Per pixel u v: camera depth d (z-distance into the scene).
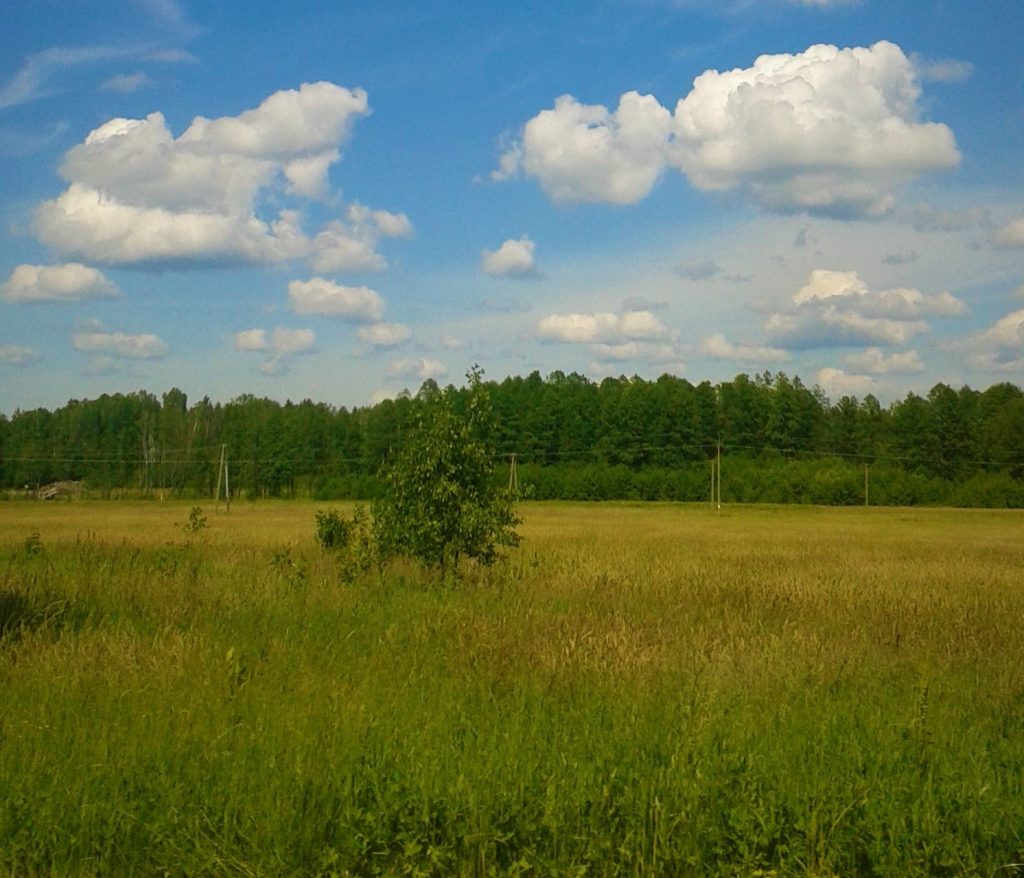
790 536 41.53
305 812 5.67
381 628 11.68
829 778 6.35
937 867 5.49
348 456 115.38
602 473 102.19
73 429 125.00
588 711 7.75
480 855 5.34
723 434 113.50
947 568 23.48
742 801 5.90
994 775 6.60
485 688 8.55
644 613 13.44
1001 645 11.56
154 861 5.38
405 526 17.12
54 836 5.46
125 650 9.51
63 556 19.81
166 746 6.72
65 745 6.76
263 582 15.08
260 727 7.08
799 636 11.29
